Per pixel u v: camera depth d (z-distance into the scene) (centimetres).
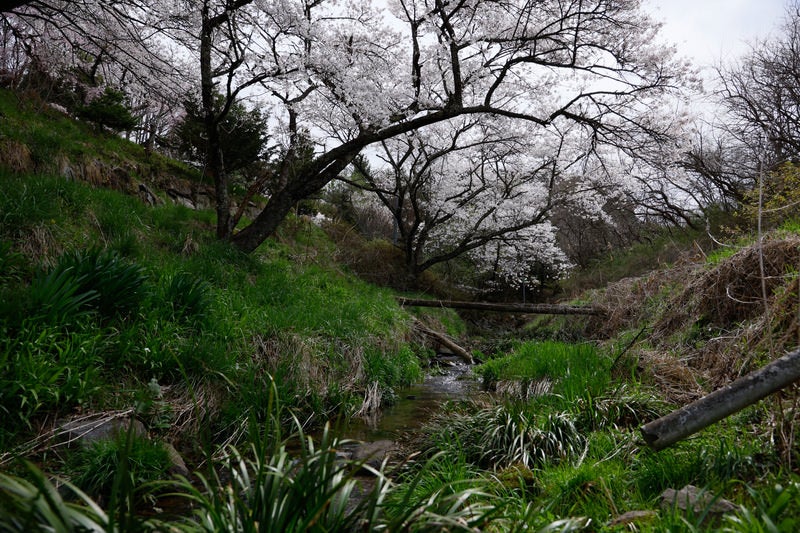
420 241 1958
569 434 393
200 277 670
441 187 1970
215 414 489
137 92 1124
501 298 2561
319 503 176
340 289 1120
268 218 1001
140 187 1071
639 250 2292
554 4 1097
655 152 1192
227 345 584
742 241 739
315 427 551
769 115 1533
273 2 933
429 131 1708
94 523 150
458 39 1122
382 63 1215
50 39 1027
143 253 731
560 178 1878
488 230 2112
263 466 192
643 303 887
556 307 1191
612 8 1039
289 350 643
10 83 1041
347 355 743
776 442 280
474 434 441
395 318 1155
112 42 825
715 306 601
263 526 175
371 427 573
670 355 564
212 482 200
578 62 1177
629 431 385
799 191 810
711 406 214
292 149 1145
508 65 1029
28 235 595
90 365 435
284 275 982
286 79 984
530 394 582
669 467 289
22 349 405
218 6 907
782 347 385
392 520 187
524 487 325
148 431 428
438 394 777
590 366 572
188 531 175
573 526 196
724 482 251
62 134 983
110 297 512
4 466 333
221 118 959
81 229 690
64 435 372
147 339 505
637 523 229
